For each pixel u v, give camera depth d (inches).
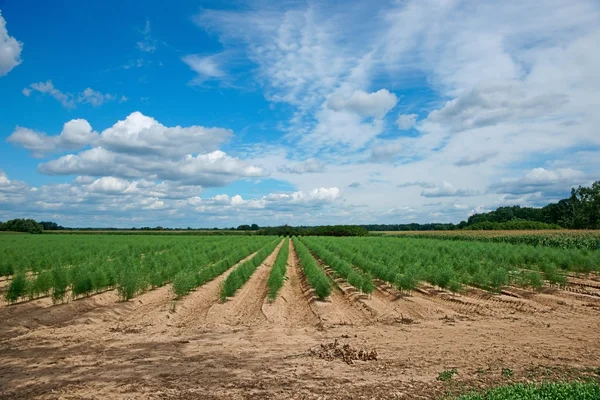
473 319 561.0
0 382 308.7
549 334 469.4
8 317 539.8
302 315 606.5
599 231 2637.8
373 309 625.3
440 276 776.9
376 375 327.9
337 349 388.2
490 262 990.4
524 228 3742.6
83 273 683.4
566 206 4116.6
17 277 621.9
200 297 742.5
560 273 853.8
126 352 394.9
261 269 1214.3
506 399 251.8
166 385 303.3
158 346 418.3
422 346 418.3
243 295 759.1
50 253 1256.8
